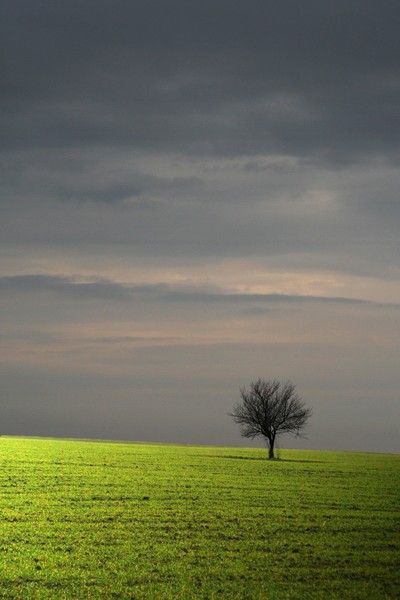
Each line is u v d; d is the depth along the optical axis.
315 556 36.19
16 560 33.53
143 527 41.50
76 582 30.55
